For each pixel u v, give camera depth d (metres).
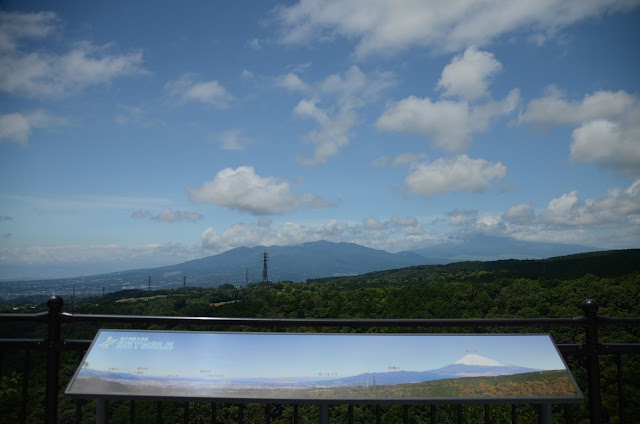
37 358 3.30
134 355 3.00
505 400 2.79
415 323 3.03
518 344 3.06
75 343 3.07
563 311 27.47
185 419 2.92
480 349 3.03
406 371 2.91
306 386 2.84
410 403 2.79
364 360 2.97
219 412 16.84
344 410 19.88
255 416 16.64
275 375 2.89
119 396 2.80
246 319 3.07
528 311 28.20
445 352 3.02
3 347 3.08
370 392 2.82
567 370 2.93
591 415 3.01
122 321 3.05
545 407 2.91
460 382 2.87
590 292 27.36
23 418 3.04
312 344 3.04
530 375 2.90
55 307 3.04
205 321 3.07
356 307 33.22
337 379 2.87
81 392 2.83
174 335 3.10
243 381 2.86
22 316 3.04
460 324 3.04
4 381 3.10
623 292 26.48
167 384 2.85
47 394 3.05
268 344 3.05
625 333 19.70
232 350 3.03
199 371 2.91
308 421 19.28
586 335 3.05
